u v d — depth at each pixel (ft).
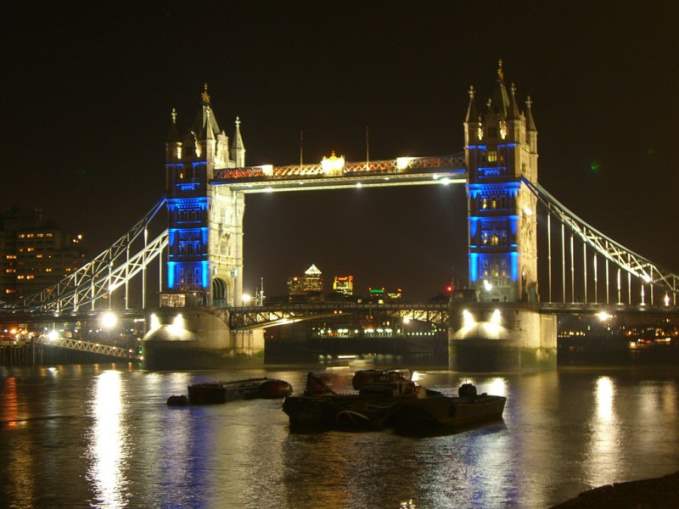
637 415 352.49
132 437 305.53
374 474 240.12
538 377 559.38
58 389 487.20
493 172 613.11
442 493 219.61
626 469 245.65
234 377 586.04
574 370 645.92
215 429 321.52
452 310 616.80
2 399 429.79
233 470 247.50
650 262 637.30
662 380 532.32
